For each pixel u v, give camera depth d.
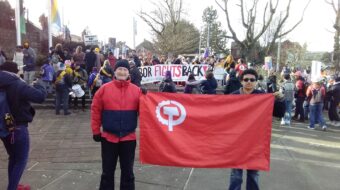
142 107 4.70
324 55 49.12
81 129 10.21
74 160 7.09
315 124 12.60
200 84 12.65
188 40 44.31
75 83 13.23
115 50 24.69
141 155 4.77
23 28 19.20
